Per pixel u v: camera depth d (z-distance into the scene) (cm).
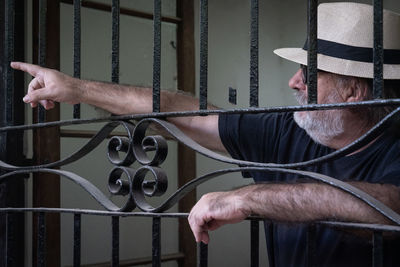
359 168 158
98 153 416
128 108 166
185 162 433
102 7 392
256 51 122
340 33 164
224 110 126
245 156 199
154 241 141
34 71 163
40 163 338
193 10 438
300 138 183
